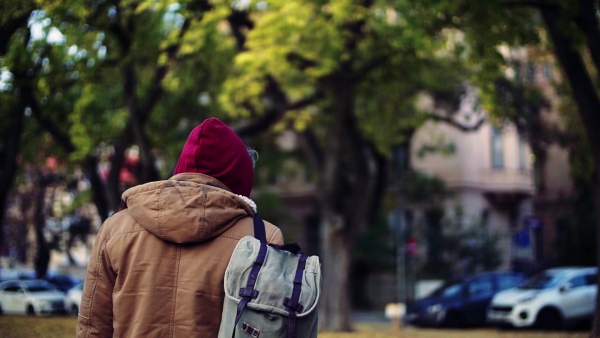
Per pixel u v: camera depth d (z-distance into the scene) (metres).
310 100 20.59
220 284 2.40
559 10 12.47
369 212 24.03
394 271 35.69
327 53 17.02
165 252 2.43
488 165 37.97
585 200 33.50
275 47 16.75
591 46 12.62
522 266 34.88
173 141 21.17
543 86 24.64
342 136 19.38
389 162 31.77
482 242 34.88
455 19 14.02
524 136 24.83
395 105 21.05
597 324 13.31
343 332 16.56
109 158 24.66
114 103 19.61
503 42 13.49
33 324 10.48
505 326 21.09
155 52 15.18
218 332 2.36
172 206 2.43
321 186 21.55
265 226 2.55
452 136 36.53
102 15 13.67
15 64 11.47
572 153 23.78
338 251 19.33
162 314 2.38
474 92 22.83
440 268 34.41
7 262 47.06
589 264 33.56
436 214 35.47
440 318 23.62
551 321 20.09
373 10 17.81
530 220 33.00
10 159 14.52
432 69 18.97
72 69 13.93
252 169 2.81
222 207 2.47
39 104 16.62
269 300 2.24
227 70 19.88
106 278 2.48
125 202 2.54
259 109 22.20
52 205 35.84
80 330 2.49
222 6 15.05
